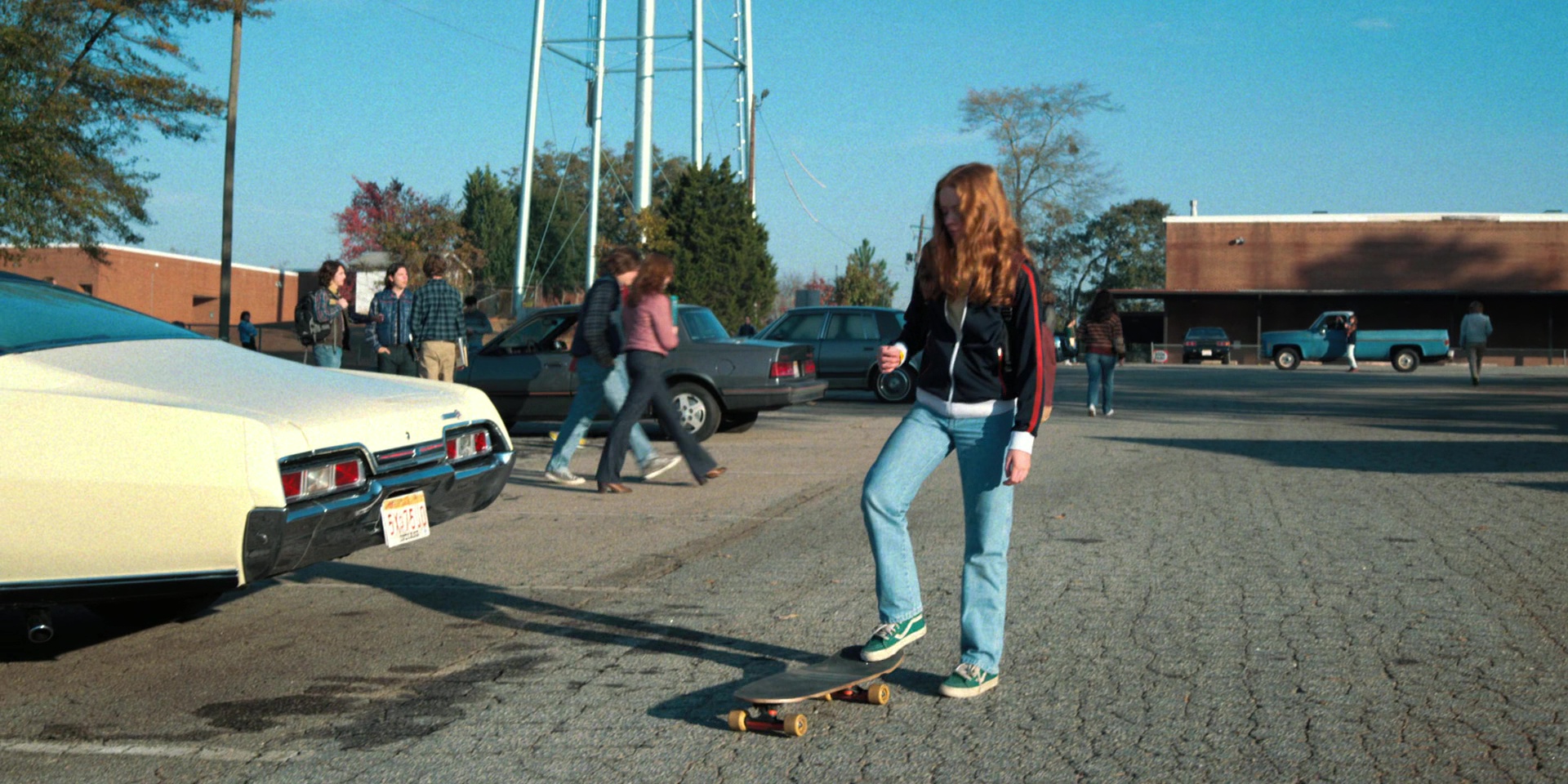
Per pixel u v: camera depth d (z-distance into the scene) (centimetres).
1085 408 1900
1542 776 322
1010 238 365
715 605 531
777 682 371
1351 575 579
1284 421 1576
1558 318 5288
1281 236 5494
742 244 4516
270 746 359
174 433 393
